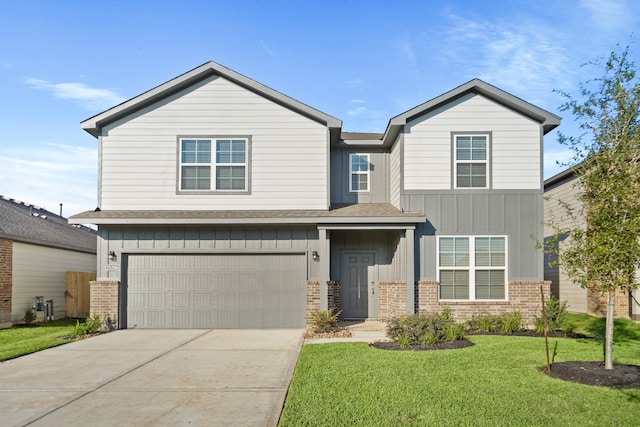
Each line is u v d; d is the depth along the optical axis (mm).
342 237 16828
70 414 7066
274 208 15531
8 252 16969
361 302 16688
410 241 14805
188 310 15203
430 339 11211
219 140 15641
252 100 15734
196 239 15219
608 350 8719
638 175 8211
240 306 15180
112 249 15164
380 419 6496
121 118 15664
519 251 15102
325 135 15672
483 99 15453
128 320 15164
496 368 9000
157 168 15562
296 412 6816
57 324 18156
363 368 9094
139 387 8422
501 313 14789
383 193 17578
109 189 15484
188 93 15734
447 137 15391
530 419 6438
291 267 15242
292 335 13719
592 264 8484
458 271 15070
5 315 16781
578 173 9289
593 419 6438
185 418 6836
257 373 9305
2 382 8859
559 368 8828
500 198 15227
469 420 6418
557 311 13266
